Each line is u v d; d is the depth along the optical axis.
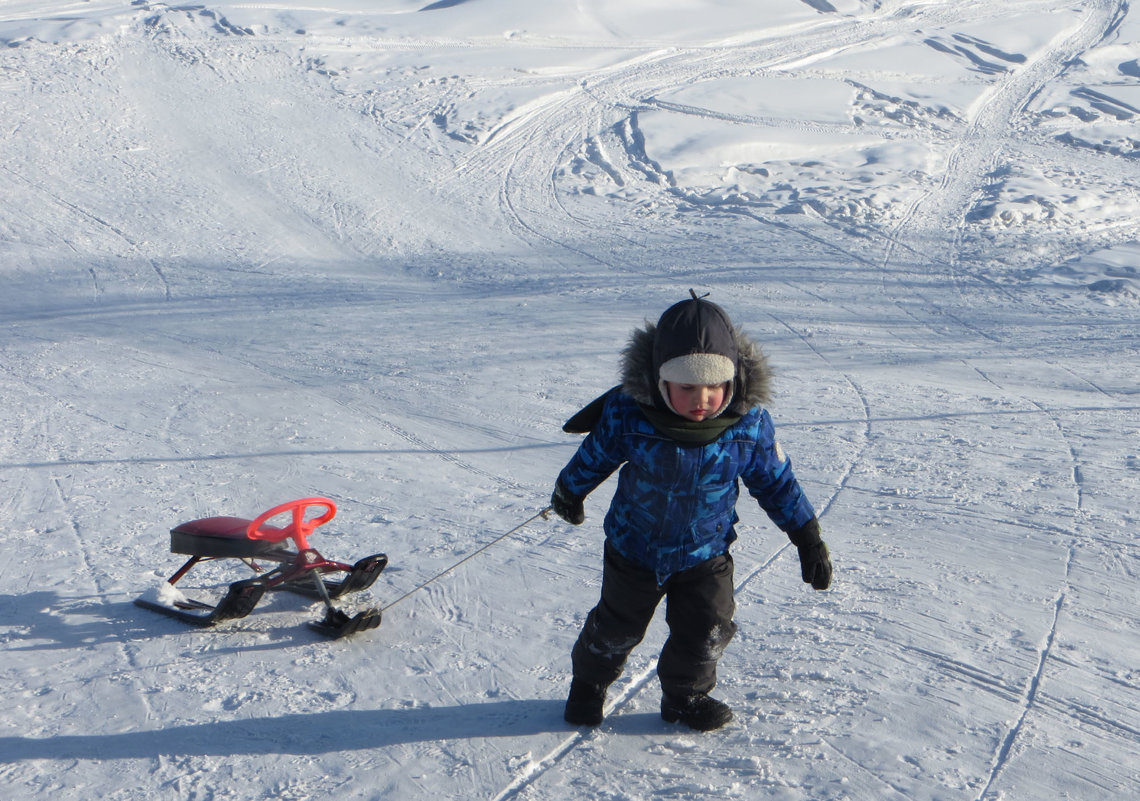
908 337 10.70
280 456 6.27
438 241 18.61
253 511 5.15
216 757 2.78
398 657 3.38
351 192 21.97
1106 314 11.90
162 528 4.87
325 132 26.19
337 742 2.84
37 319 13.07
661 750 2.73
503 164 24.16
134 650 3.49
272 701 3.10
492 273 15.85
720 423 2.42
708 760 2.67
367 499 5.32
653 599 2.68
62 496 5.47
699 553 2.61
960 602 3.65
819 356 9.66
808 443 6.29
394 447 6.46
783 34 37.69
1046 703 2.90
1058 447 5.97
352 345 10.43
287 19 34.59
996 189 20.92
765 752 2.69
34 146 23.94
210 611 3.73
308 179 22.80
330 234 19.12
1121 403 7.44
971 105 29.58
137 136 25.12
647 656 3.29
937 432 6.48
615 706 2.99
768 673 3.15
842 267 15.20
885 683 3.04
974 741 2.71
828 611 3.62
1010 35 37.00
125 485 5.68
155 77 29.17
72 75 28.62
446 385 8.40
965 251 16.25
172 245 18.31
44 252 17.73
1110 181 22.12
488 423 7.09
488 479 5.68
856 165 23.50
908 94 30.25
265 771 2.70
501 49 33.69
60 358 10.14
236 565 4.34
